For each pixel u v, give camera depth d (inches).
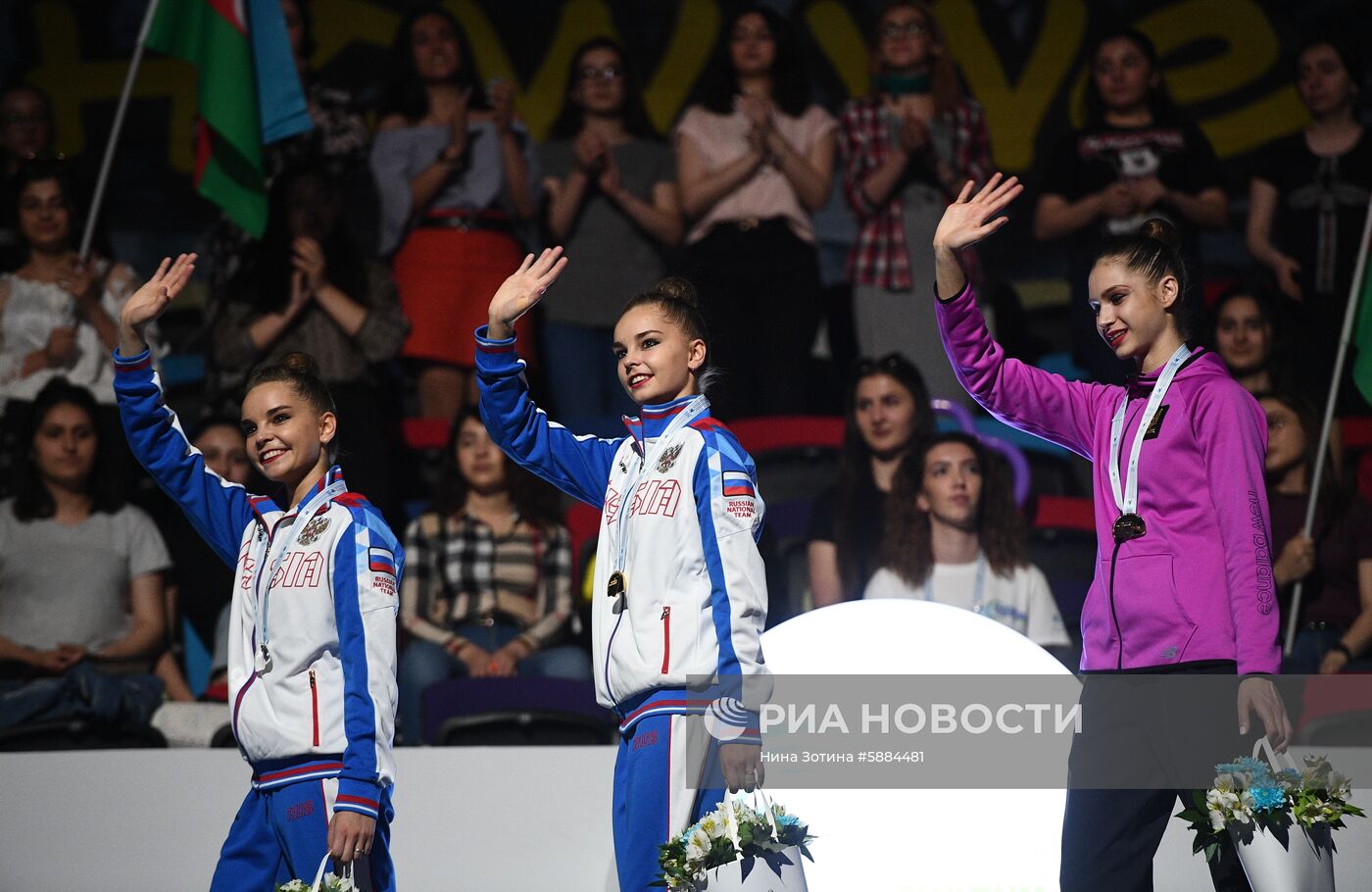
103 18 919.0
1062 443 392.2
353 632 366.6
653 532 354.0
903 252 848.9
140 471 769.6
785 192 848.9
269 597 376.5
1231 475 347.9
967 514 676.7
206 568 741.9
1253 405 358.0
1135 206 868.6
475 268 836.0
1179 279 369.4
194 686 729.6
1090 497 832.9
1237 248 900.6
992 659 413.7
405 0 925.8
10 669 664.4
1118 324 368.8
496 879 505.0
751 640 343.9
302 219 794.8
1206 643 347.9
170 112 917.2
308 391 390.9
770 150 847.7
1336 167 883.4
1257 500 346.6
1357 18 922.1
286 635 371.2
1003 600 673.6
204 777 512.4
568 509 770.8
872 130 865.5
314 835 363.3
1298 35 927.0
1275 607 341.1
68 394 701.3
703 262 843.4
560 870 506.0
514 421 387.5
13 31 914.1
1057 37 939.3
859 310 850.8
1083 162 880.3
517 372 386.6
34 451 693.3
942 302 376.8
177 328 888.3
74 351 776.9
